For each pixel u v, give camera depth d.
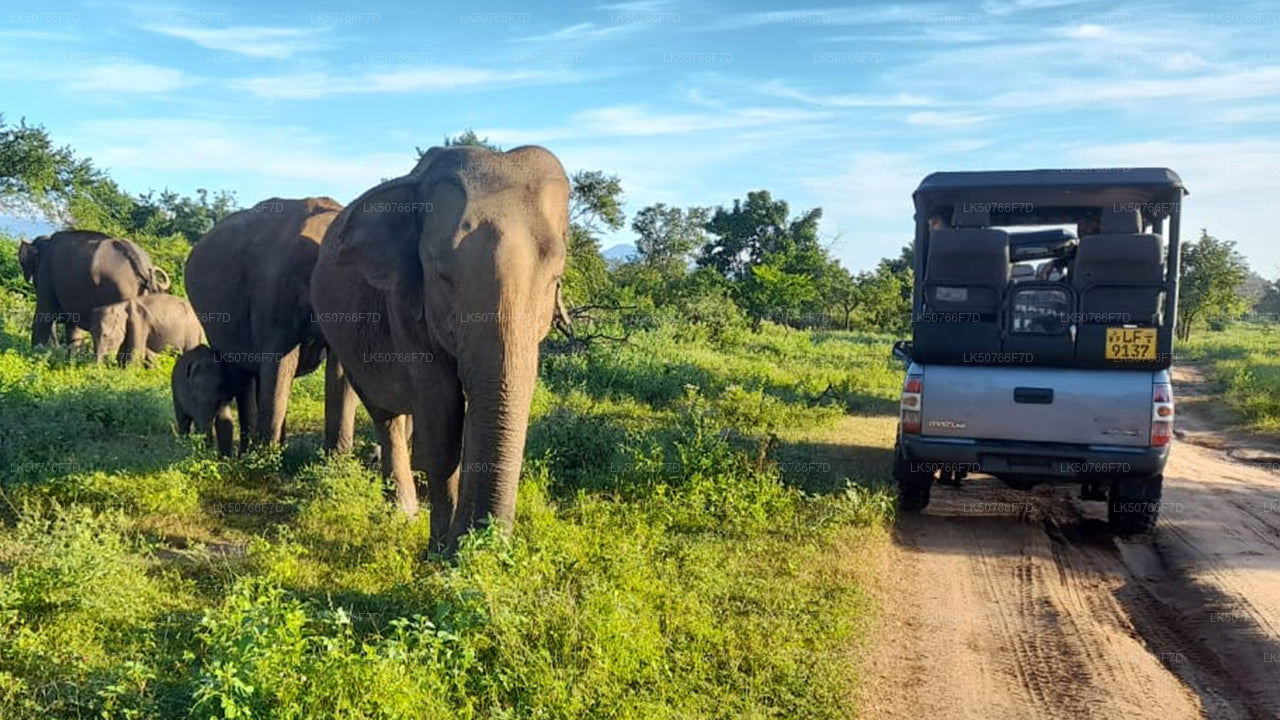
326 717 3.98
